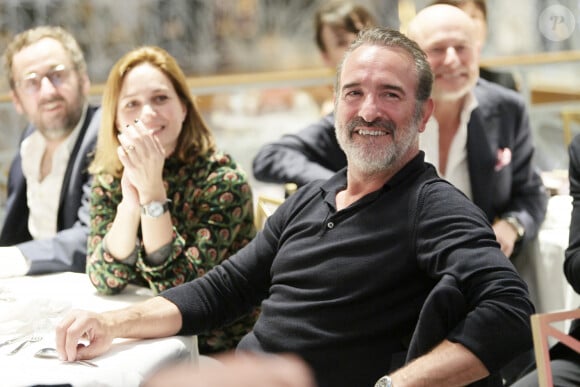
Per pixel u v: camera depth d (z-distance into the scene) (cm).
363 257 285
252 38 1134
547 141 752
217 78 690
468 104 420
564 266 328
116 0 1040
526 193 433
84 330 270
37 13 991
